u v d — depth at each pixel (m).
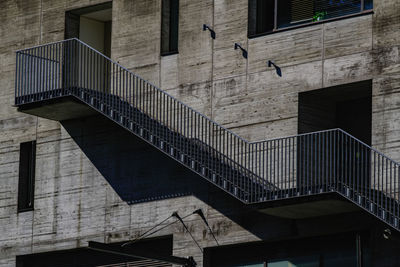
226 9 49.53
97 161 51.75
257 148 47.97
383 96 45.53
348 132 48.03
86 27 54.31
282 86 47.84
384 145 45.28
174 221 49.31
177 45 51.25
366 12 46.34
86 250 52.09
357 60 46.28
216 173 46.38
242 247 48.09
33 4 54.81
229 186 46.12
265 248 47.56
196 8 50.25
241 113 48.59
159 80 50.81
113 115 48.81
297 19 48.12
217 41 49.56
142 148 50.59
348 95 47.69
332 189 43.53
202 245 48.50
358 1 46.84
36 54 54.03
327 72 46.88
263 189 45.12
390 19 45.81
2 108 54.84
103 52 54.31
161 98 50.59
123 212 50.69
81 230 51.72
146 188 50.25
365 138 47.59
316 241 46.44
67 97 50.00
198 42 50.00
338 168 43.88
